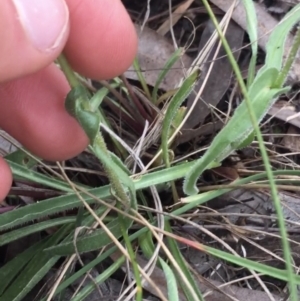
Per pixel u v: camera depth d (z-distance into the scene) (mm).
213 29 126
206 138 116
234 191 109
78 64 97
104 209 101
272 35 78
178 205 105
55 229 109
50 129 101
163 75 111
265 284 102
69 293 104
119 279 105
